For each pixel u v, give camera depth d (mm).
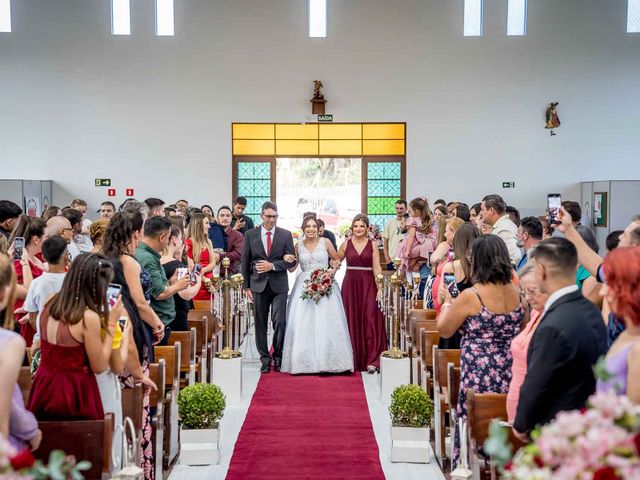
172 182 16203
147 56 16047
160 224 5492
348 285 8648
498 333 4410
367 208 16359
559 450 1982
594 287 4609
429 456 5422
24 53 15898
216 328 8039
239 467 5281
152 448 4719
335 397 7281
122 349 3979
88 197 16125
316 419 6504
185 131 16172
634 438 2043
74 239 7953
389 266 11773
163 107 16109
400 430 5410
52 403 3643
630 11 16031
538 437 2084
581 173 16156
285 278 8445
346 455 5543
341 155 16297
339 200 16375
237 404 7023
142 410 4367
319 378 8109
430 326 6523
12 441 3010
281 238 8367
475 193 16250
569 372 3096
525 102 16109
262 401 7109
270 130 16234
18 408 2994
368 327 8539
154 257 5504
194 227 9078
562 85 16062
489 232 7367
